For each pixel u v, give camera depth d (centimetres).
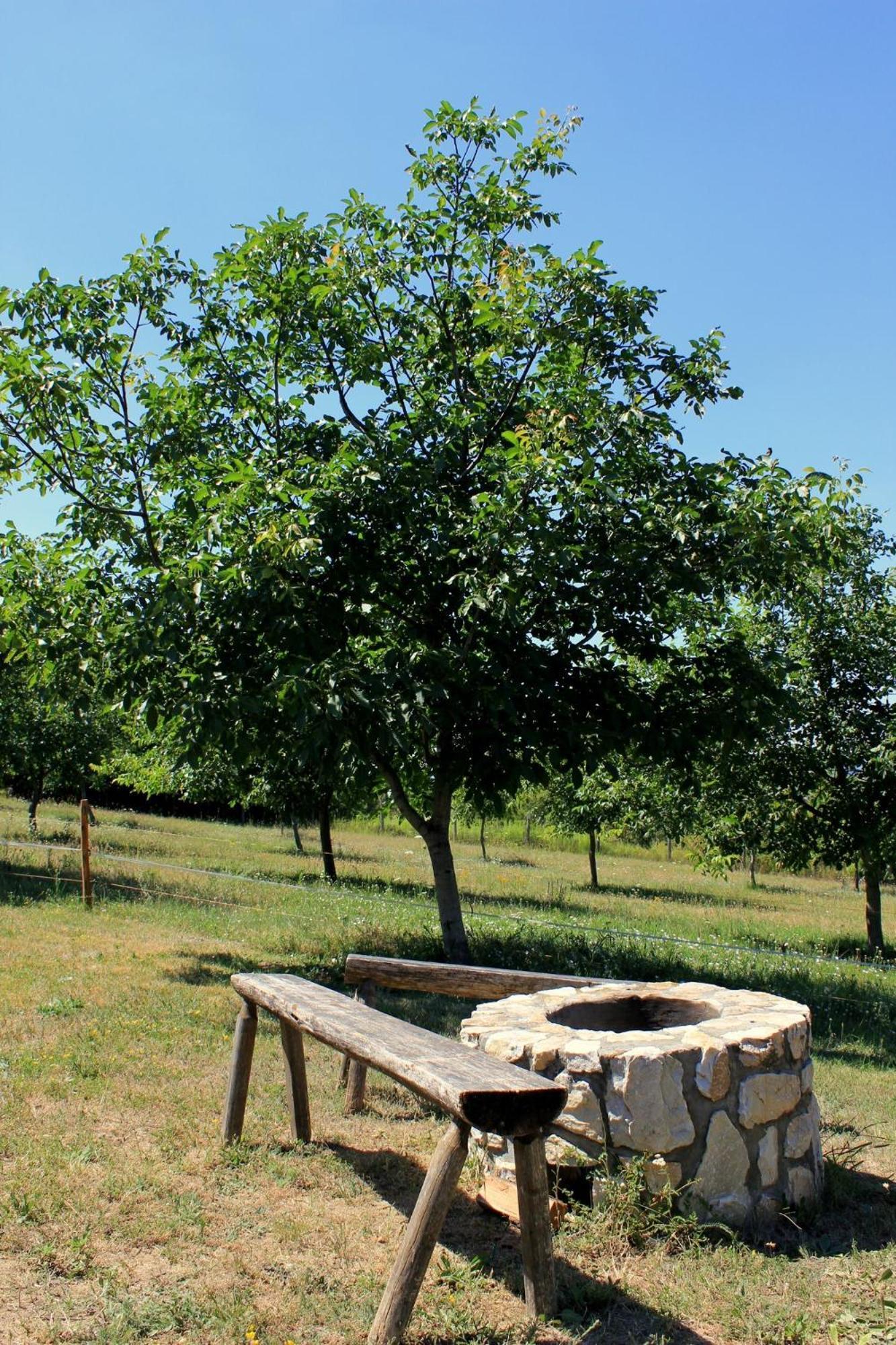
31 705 2073
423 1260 330
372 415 996
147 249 994
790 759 1262
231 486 902
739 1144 429
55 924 1139
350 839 3612
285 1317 344
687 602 1005
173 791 1967
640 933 1263
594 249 938
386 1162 493
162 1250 392
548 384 972
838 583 1294
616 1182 418
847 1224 438
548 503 873
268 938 1134
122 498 962
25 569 964
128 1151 487
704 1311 359
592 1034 457
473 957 1094
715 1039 436
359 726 827
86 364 955
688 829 1372
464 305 970
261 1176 469
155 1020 723
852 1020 905
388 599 945
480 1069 352
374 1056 380
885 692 1273
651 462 912
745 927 1572
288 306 959
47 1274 368
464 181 1009
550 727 901
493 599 803
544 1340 339
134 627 859
